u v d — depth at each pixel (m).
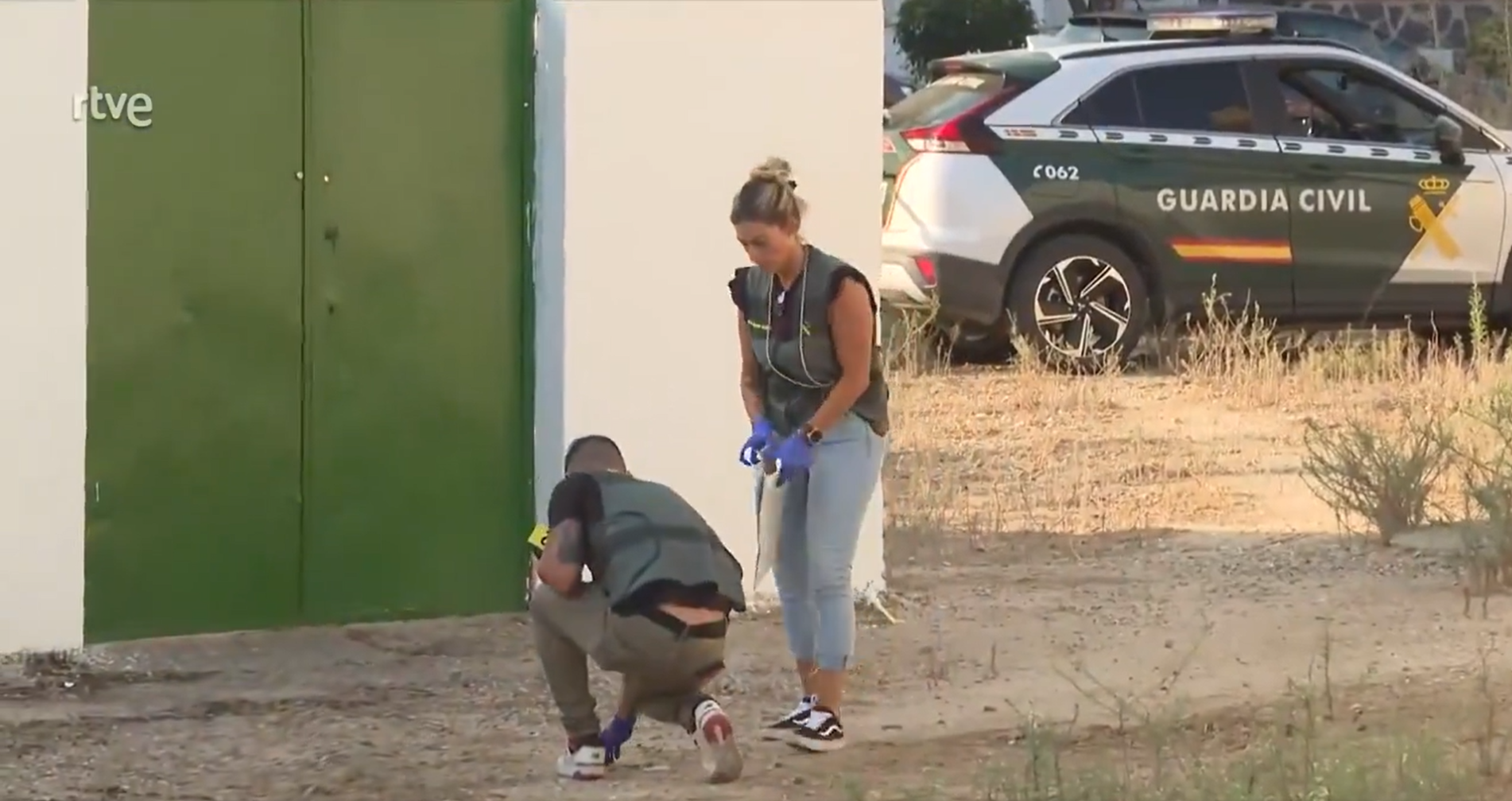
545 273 31.89
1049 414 47.97
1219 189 53.53
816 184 33.06
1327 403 48.97
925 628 32.44
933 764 25.69
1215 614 33.25
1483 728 26.72
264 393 30.58
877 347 25.80
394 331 31.41
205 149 29.94
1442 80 83.75
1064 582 35.34
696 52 32.12
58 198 28.77
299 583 31.08
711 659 24.23
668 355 32.28
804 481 25.84
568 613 24.23
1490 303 56.66
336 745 26.20
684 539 24.12
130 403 29.72
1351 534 38.47
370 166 31.08
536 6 31.86
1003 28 95.88
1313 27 81.19
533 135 32.00
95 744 26.06
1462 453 39.38
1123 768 24.73
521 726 27.12
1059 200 51.88
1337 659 30.50
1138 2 95.62
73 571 29.33
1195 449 45.00
